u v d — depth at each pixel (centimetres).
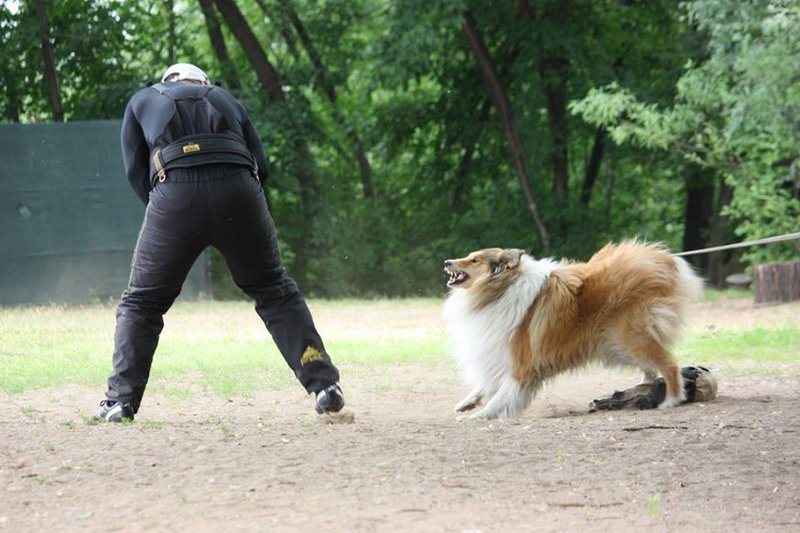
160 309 680
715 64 1975
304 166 2534
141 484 484
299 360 684
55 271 1936
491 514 441
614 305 766
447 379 1029
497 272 784
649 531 424
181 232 648
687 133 2323
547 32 2500
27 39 2288
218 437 595
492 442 586
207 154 646
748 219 2411
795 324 1491
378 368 1109
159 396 902
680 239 3309
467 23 2502
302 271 2545
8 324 1518
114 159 1980
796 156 2052
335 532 414
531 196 2589
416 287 2573
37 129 1914
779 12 1800
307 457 536
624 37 2655
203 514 437
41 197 1923
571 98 2584
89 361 1104
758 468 532
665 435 616
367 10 2630
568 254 2630
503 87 2730
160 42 2612
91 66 2498
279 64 2675
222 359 1144
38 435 602
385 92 2830
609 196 2977
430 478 498
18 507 451
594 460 546
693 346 1233
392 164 2897
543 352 764
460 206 2828
